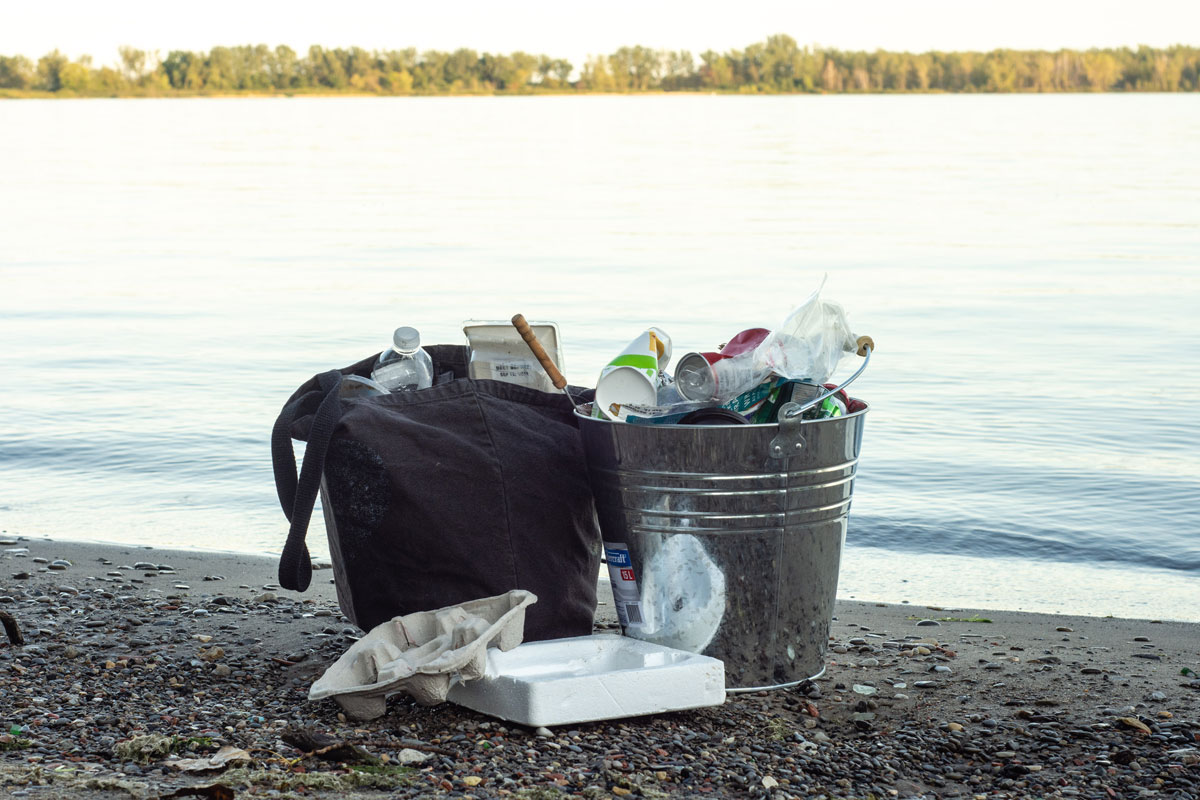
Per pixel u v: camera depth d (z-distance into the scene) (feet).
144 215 114.62
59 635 14.87
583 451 13.46
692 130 278.67
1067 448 33.27
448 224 105.60
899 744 11.94
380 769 10.31
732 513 12.53
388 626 12.27
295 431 13.30
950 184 142.10
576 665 12.55
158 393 40.65
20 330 54.75
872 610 18.90
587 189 139.64
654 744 11.30
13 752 10.48
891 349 49.16
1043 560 24.08
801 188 139.23
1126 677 14.48
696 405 12.84
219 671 13.30
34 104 541.34
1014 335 52.44
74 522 26.20
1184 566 23.66
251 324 56.39
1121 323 55.36
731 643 12.96
